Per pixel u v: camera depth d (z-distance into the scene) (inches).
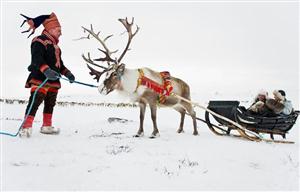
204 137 404.8
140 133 389.1
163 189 220.8
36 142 316.2
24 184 216.2
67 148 303.1
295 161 308.5
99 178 233.1
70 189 212.4
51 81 355.9
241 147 347.9
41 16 353.7
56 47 357.7
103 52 372.2
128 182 228.8
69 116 697.0
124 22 379.6
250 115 407.5
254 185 241.4
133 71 378.9
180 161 282.8
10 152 277.9
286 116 421.1
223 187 232.4
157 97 394.9
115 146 323.0
